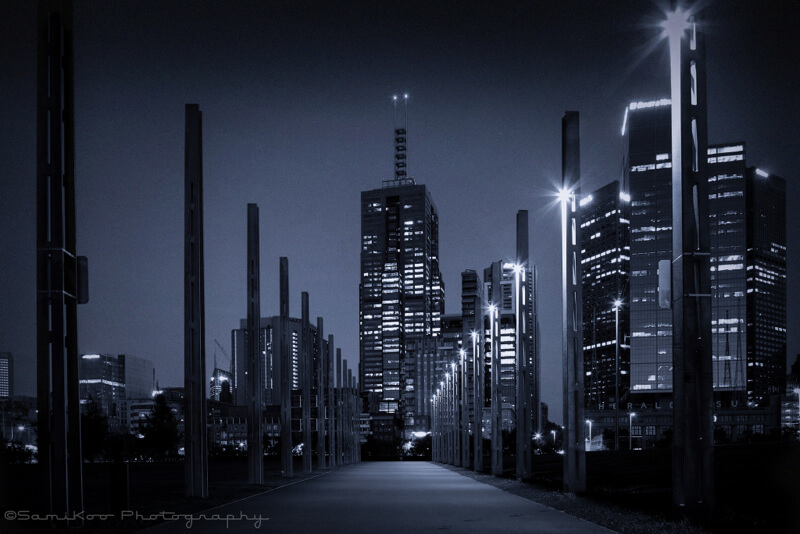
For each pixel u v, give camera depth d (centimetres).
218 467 8762
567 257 3048
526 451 4219
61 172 1880
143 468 8988
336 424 9975
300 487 3919
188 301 3089
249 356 4216
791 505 2211
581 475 2966
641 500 2550
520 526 1970
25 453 9044
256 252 4250
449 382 9938
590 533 1806
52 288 1852
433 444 12800
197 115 3153
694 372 1856
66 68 1927
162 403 12744
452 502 2819
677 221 1905
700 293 1872
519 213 4159
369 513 2372
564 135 3117
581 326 3020
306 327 6875
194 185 3133
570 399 2997
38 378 1838
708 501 1831
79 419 1870
